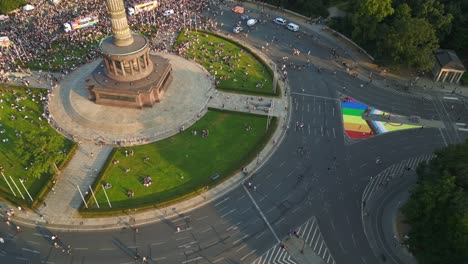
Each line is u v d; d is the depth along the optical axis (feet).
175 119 443.32
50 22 622.13
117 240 319.68
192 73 520.42
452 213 276.82
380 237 327.67
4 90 478.59
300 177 378.94
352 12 610.24
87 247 314.14
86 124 432.25
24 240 317.42
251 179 375.86
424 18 520.42
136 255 309.42
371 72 538.06
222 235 325.83
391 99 488.02
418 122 451.12
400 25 497.05
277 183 372.79
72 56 546.26
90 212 335.47
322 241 323.37
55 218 334.85
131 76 454.81
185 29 620.49
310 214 344.90
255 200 355.97
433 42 506.07
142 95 447.42
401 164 395.55
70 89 481.05
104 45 449.89
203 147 409.08
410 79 523.70
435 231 288.10
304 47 593.01
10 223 329.72
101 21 625.82
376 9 533.55
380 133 433.48
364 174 383.65
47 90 480.64
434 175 318.24
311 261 308.40
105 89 443.73
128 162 388.16
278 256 311.06
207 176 376.68
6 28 604.08
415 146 417.49
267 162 394.11
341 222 338.95
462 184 304.50
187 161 392.27
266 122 445.37
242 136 424.46
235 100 477.77
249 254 312.50
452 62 501.56
